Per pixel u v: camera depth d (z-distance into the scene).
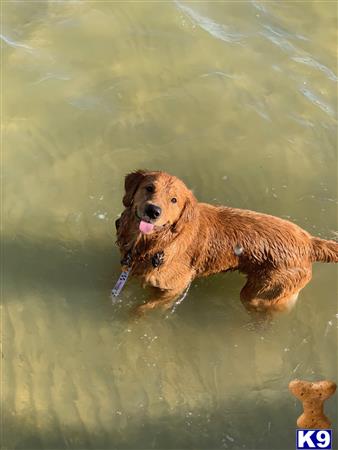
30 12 5.00
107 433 3.56
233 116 4.63
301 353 3.86
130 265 3.78
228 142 4.51
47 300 3.90
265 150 4.50
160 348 3.84
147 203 3.44
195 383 3.74
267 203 4.30
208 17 5.13
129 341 3.84
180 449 3.54
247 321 3.95
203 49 4.93
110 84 4.69
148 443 3.54
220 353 3.85
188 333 3.90
